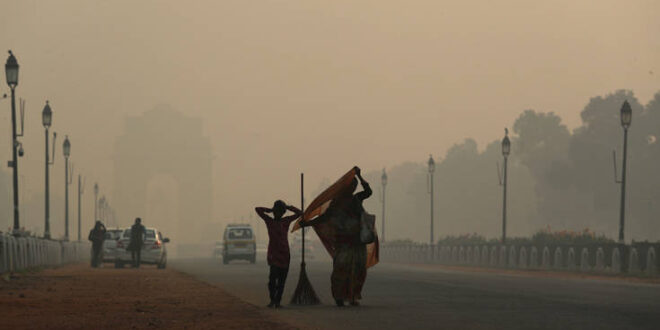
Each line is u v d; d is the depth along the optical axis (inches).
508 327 573.9
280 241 759.1
